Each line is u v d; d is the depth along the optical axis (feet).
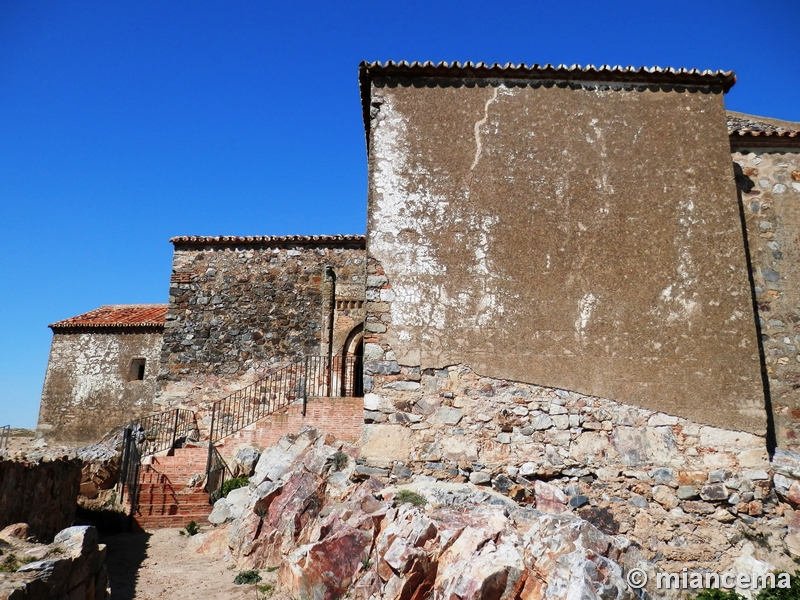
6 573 15.64
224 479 41.78
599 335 27.99
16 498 25.82
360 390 60.13
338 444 35.32
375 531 23.32
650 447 26.73
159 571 27.27
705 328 28.22
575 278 28.63
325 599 21.77
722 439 26.91
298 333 60.85
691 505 26.03
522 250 28.86
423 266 28.58
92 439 70.44
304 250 63.21
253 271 62.69
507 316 28.09
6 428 47.55
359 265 62.69
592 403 27.22
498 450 26.61
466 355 27.66
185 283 62.49
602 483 26.27
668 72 30.81
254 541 27.86
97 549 19.97
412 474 26.32
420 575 20.75
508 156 30.01
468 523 22.26
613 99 30.99
